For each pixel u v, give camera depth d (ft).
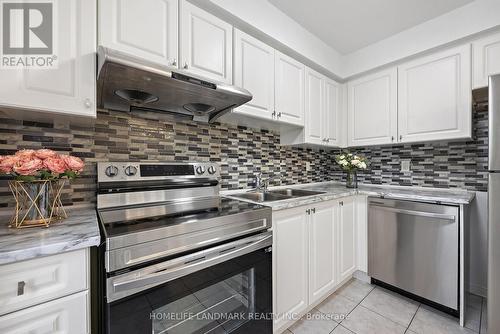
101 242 2.49
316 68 6.93
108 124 4.05
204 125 5.35
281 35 5.57
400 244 5.71
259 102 5.07
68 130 3.67
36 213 2.61
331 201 5.72
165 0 3.68
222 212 3.57
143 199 3.86
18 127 3.29
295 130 6.71
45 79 2.71
